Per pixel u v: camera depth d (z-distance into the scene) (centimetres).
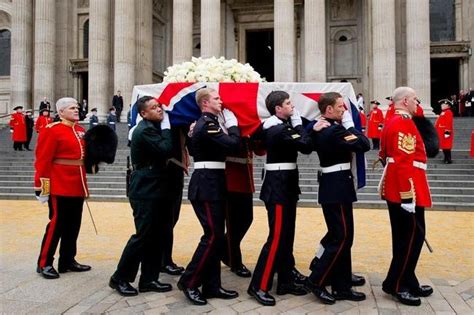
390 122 558
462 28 3306
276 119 562
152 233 584
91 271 691
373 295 575
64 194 659
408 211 528
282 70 2848
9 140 2628
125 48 3070
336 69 3503
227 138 538
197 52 3647
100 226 1079
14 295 576
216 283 564
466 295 573
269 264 553
